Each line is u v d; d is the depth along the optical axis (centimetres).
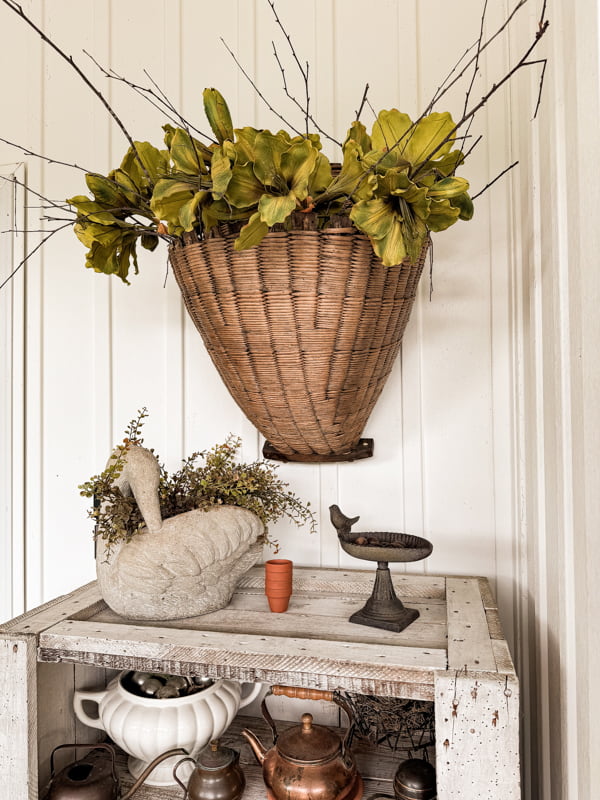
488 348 123
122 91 141
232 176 81
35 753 95
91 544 140
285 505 121
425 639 92
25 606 143
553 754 90
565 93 75
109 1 143
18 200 146
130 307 139
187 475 113
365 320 92
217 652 87
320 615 103
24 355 144
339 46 130
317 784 91
